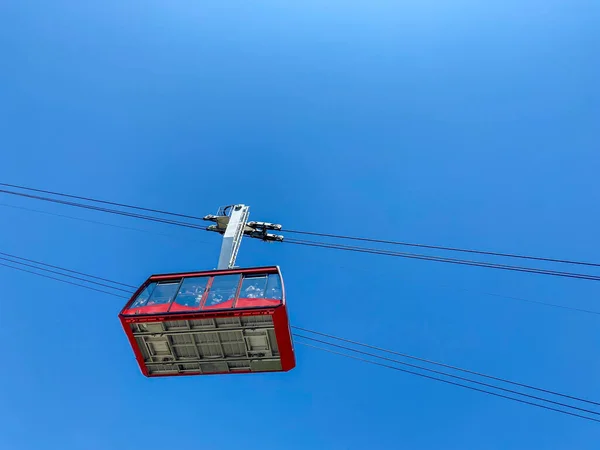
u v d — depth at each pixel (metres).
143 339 16.34
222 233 22.62
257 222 21.98
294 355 16.28
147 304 16.59
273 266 17.05
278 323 15.06
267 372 16.69
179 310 15.80
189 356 16.62
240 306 15.31
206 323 15.77
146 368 16.95
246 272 17.17
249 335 15.70
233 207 22.55
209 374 16.92
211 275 17.45
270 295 15.75
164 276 17.84
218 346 16.20
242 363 16.52
